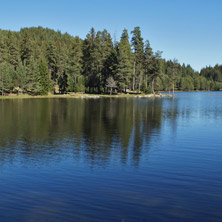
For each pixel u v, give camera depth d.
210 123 25.33
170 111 36.81
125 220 6.95
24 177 10.31
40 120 26.41
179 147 15.48
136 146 15.65
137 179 10.10
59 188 9.16
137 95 82.38
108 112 34.41
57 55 97.62
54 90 87.94
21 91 76.25
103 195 8.56
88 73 89.88
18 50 90.62
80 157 13.25
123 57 78.12
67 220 6.96
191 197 8.45
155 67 89.56
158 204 7.92
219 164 12.15
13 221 6.93
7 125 23.22
